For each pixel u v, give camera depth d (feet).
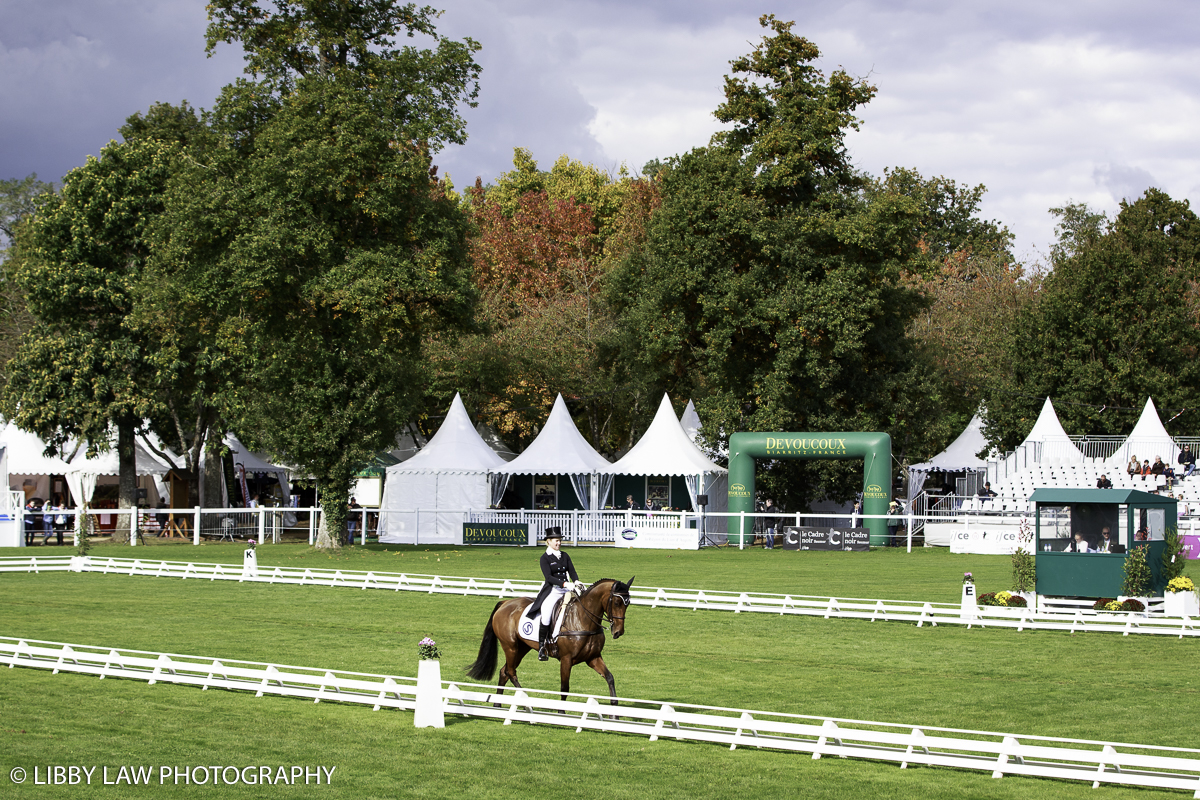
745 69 159.02
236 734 40.81
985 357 188.65
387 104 124.88
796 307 147.54
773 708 45.80
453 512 146.20
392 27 132.67
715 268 154.30
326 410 129.39
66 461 161.48
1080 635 66.13
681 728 41.81
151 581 98.17
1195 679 52.31
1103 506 75.36
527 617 44.14
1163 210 209.77
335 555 124.06
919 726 40.16
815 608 76.07
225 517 152.66
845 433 140.87
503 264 215.72
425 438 197.98
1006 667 55.57
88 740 39.42
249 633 66.13
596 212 249.75
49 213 150.61
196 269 124.06
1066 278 180.65
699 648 61.67
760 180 153.38
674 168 158.40
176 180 128.36
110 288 147.33
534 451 150.20
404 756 37.81
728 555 125.70
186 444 178.81
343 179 118.32
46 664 54.24
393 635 65.62
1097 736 41.06
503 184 267.59
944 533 138.41
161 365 145.59
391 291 121.29
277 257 117.80
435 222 128.67
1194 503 142.72
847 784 34.83
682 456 149.48
